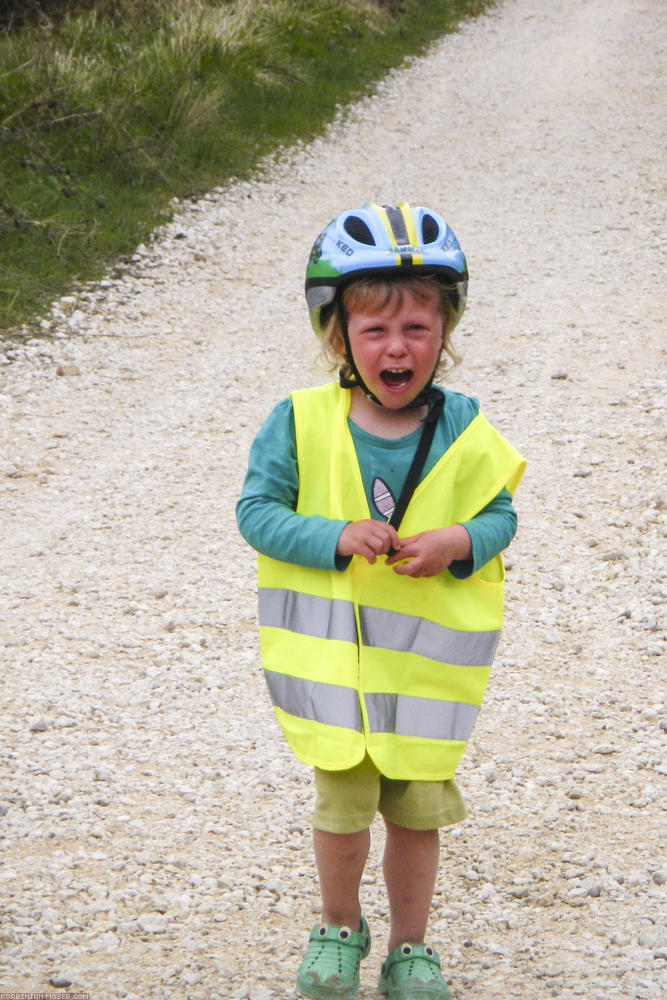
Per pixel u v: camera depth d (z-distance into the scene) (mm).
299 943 4797
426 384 4152
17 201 16516
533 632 7586
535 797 5902
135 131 20203
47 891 5117
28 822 5656
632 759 6215
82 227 16578
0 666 7219
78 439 11008
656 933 4812
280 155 22359
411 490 4082
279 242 17859
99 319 14164
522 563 8500
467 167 22406
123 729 6562
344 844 4117
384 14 33719
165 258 16547
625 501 9391
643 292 15008
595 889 5125
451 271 4008
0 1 23656
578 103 27484
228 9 28484
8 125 18625
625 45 33500
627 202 19484
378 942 4809
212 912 5012
